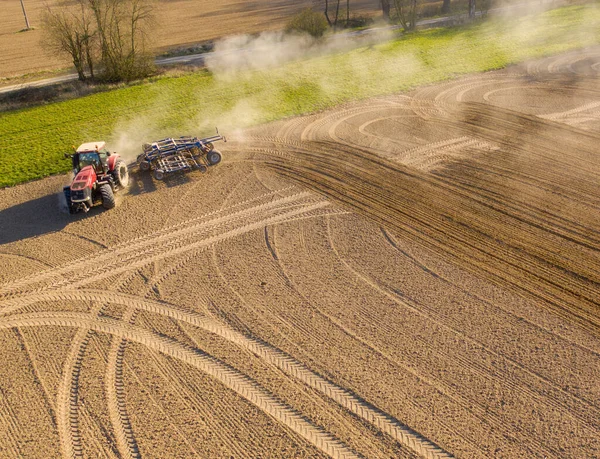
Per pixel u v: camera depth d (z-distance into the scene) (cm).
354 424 1015
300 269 1466
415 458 944
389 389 1083
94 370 1155
